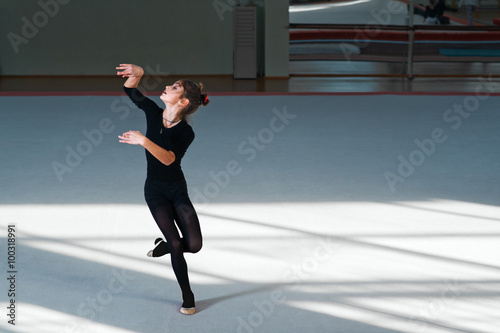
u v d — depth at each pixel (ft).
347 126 35.68
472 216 21.86
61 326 14.20
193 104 14.47
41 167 27.07
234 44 51.26
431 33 52.95
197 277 16.87
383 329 14.29
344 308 15.29
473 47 53.01
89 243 18.97
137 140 13.25
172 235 14.62
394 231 20.38
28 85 47.73
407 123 36.60
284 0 50.93
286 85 48.73
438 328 14.34
